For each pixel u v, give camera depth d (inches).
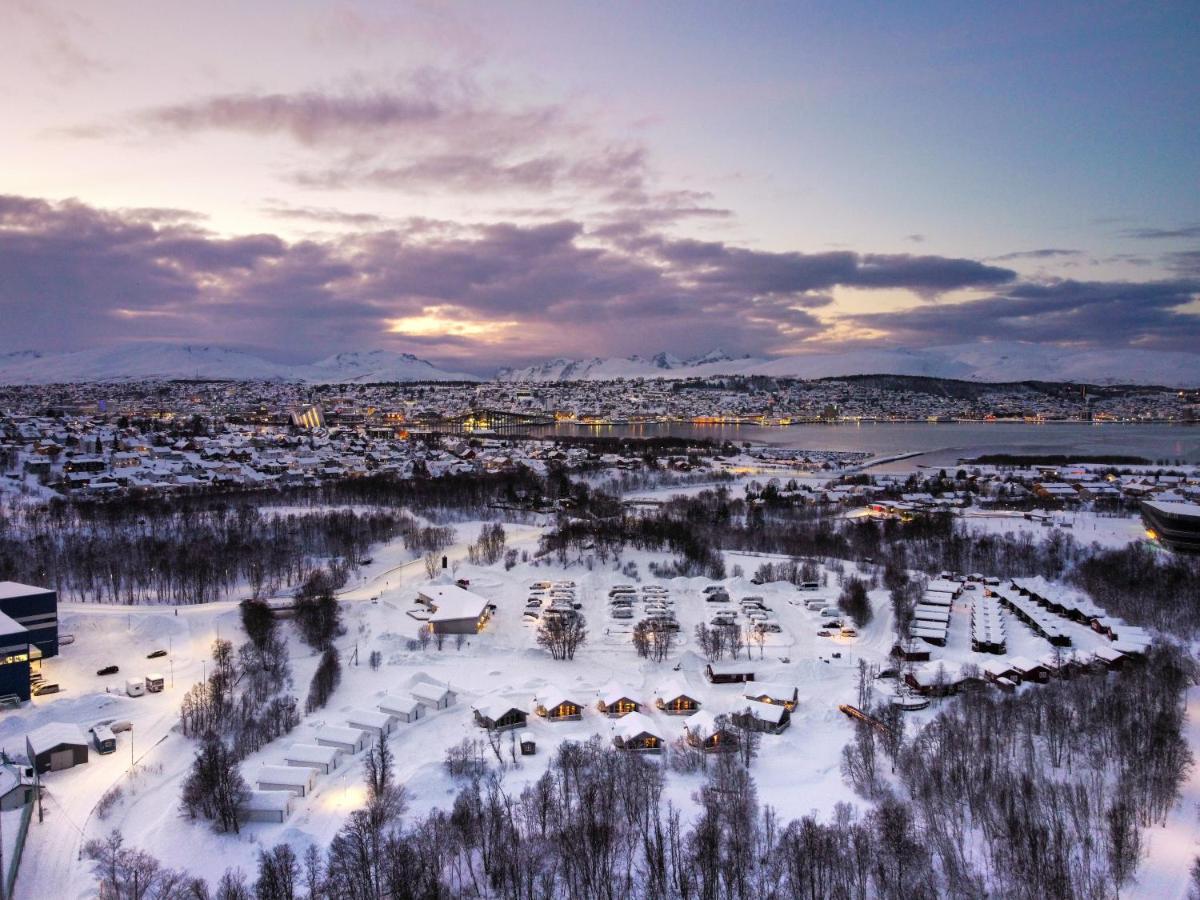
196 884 4891.7
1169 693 7421.3
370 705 7790.4
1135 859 5137.8
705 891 4751.5
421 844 5118.1
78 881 5098.4
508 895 4835.1
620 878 4995.1
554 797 5757.9
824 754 6820.9
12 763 6569.9
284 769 6220.5
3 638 7751.0
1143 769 5920.3
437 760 6633.9
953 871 4963.1
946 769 6043.3
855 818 5649.6
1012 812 5324.8
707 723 6884.8
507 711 7322.8
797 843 5012.3
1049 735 6550.2
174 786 6368.1
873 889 4894.2
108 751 6884.8
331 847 5177.2
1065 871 4881.9
